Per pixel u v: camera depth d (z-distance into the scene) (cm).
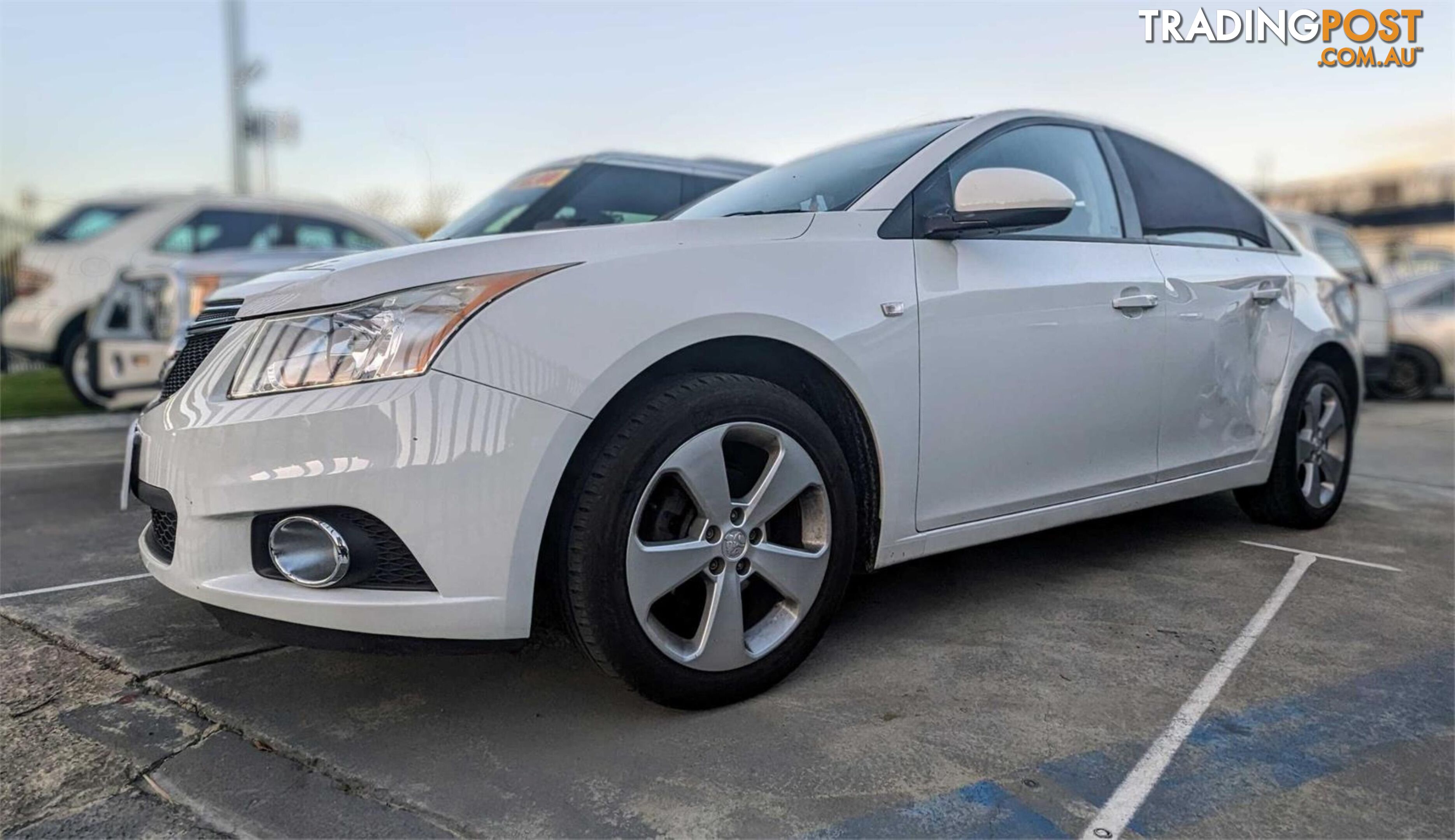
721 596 217
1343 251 900
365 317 196
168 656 259
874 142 305
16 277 805
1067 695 232
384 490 187
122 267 769
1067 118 320
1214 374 334
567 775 196
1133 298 302
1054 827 178
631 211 513
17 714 225
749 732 214
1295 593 309
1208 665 250
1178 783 193
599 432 204
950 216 256
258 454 193
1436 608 295
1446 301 1006
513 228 475
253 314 210
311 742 210
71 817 183
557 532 203
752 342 226
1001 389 267
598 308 202
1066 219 253
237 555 199
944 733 213
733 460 229
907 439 248
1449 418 846
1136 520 405
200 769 200
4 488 493
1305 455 382
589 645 204
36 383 1020
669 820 180
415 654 194
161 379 274
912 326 247
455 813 183
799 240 238
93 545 379
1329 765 200
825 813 183
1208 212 358
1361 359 421
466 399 189
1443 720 220
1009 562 343
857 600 301
